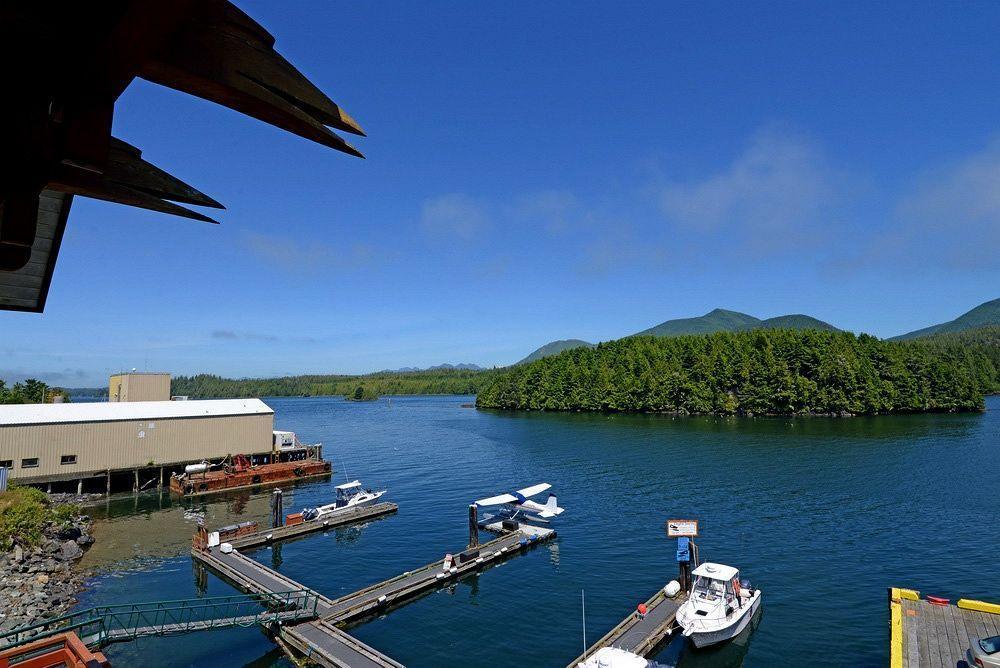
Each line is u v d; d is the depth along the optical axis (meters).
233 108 2.41
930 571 31.27
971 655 18.72
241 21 2.16
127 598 29.47
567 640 25.11
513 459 72.25
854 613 26.53
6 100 1.91
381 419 138.12
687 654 23.58
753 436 86.50
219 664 23.14
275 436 67.31
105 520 45.16
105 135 2.12
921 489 49.88
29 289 5.15
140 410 58.03
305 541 40.00
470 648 24.52
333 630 24.66
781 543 36.59
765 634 24.92
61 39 1.82
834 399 113.25
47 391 86.19
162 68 2.00
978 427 92.62
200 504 50.81
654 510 45.62
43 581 30.41
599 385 140.00
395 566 34.81
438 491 55.34
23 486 46.03
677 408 128.25
